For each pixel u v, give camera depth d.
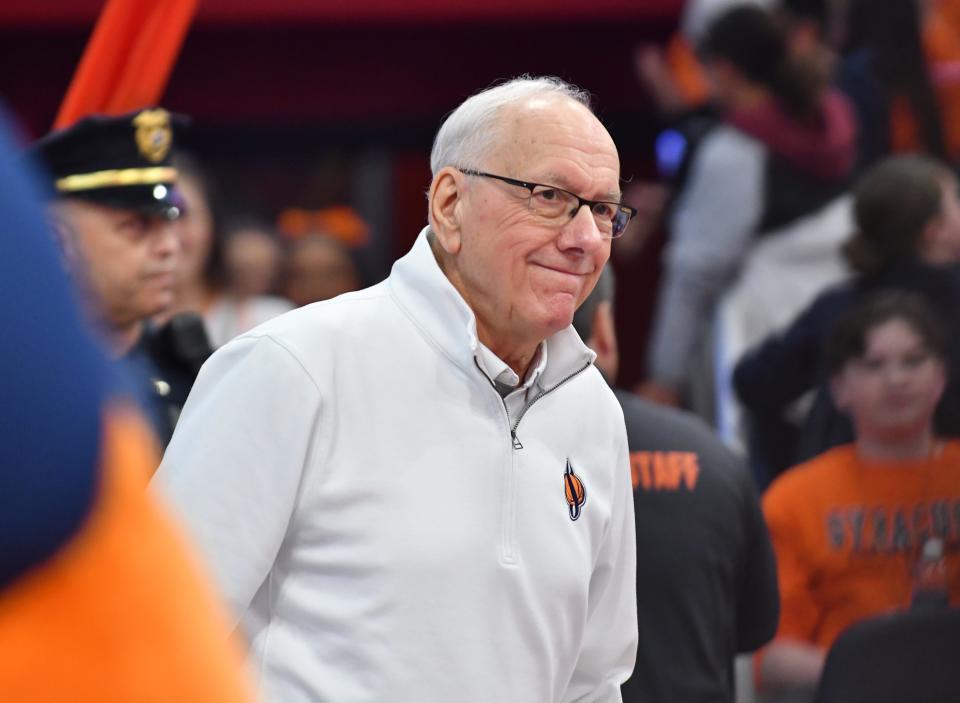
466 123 5.55
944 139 13.18
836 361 10.00
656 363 13.69
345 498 5.31
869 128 13.12
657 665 7.13
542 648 5.53
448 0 15.55
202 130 15.75
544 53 15.73
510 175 5.41
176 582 1.47
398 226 16.27
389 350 5.47
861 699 7.62
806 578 9.96
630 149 16.02
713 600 7.32
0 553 1.37
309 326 5.43
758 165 12.92
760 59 12.80
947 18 13.79
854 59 13.29
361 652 5.24
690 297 13.36
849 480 9.91
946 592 9.80
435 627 5.28
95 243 7.28
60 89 15.32
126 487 1.46
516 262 5.41
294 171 15.99
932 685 7.67
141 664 1.43
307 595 5.37
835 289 11.19
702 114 14.80
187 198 12.56
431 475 5.38
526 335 5.55
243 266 14.08
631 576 6.17
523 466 5.54
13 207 1.38
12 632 1.39
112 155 7.37
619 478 6.01
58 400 1.38
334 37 15.64
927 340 9.77
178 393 7.52
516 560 5.44
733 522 7.45
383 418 5.39
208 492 5.26
